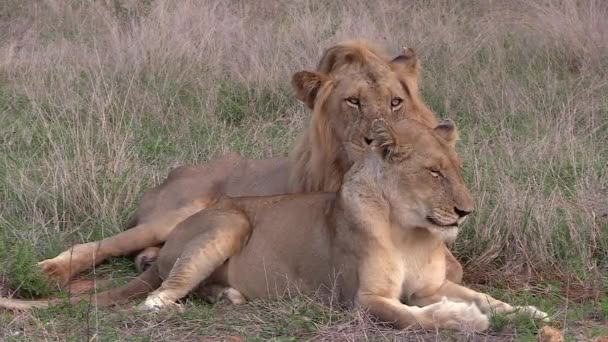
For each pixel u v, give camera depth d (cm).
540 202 1136
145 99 1652
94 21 2158
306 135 1131
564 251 1085
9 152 1438
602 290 1009
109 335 866
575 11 1941
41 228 1180
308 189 1107
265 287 978
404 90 1091
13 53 1944
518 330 863
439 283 941
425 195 890
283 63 1775
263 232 994
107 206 1238
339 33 1908
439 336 842
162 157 1430
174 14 2000
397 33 1998
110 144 1370
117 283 1082
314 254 954
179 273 979
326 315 898
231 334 875
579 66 1833
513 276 1065
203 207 1191
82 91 1686
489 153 1345
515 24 2016
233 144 1480
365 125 1051
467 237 1117
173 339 866
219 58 1836
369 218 901
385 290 902
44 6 2267
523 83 1706
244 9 2191
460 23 2123
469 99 1653
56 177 1269
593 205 1183
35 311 928
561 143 1388
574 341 845
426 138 901
